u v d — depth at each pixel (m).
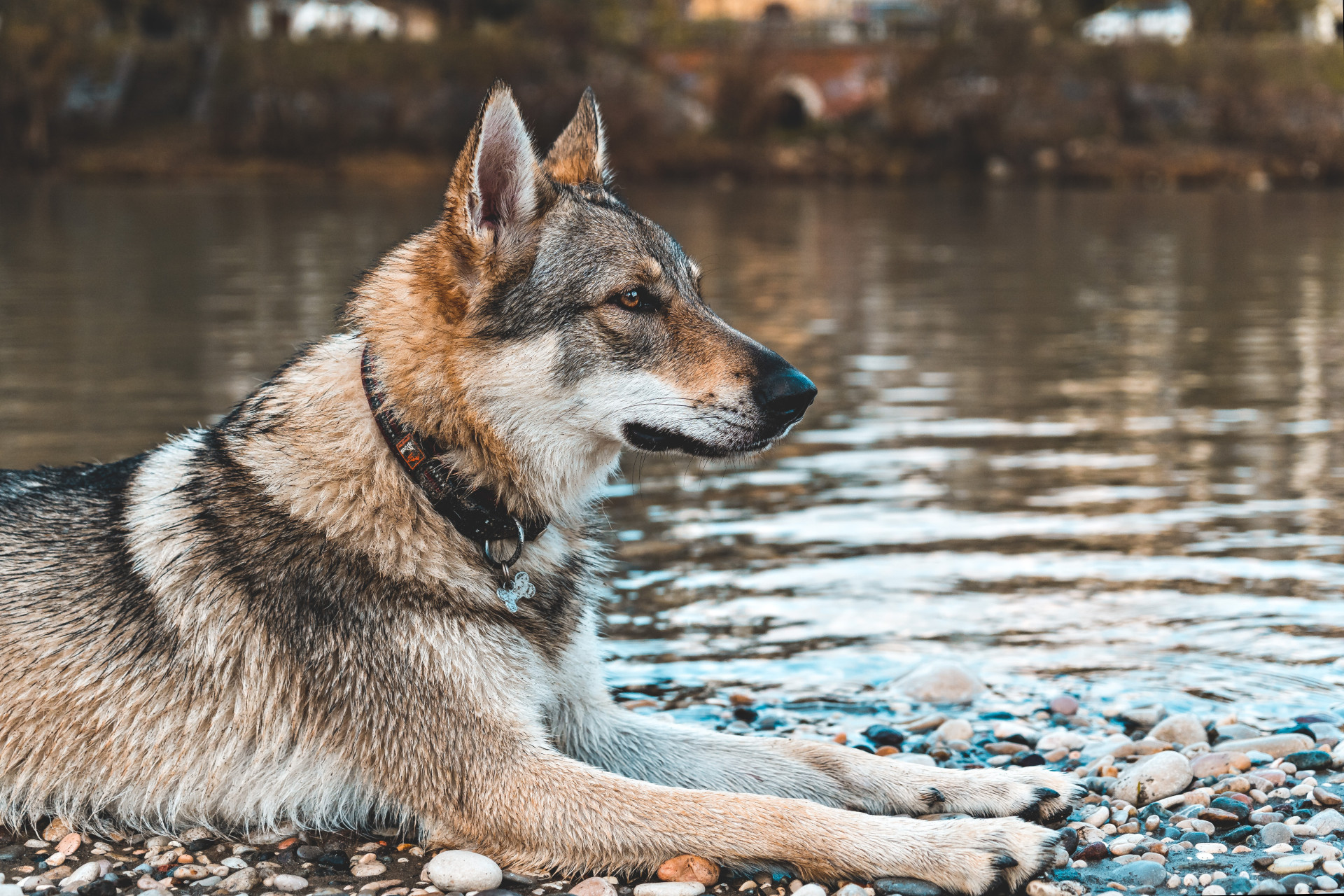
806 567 5.71
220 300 14.59
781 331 12.95
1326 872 3.07
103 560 3.58
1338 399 9.40
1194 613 5.04
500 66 47.66
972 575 5.55
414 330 3.52
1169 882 3.10
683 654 4.76
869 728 4.12
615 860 3.26
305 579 3.42
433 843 3.41
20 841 3.52
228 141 46.66
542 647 3.62
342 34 50.38
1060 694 4.36
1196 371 10.70
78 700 3.47
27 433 7.79
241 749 3.46
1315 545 5.85
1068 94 48.91
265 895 3.19
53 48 45.78
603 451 3.75
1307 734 3.93
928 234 25.28
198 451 3.69
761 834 3.21
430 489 3.47
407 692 3.36
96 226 25.44
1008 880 3.12
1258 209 32.72
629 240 3.69
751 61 49.47
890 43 50.34
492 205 3.55
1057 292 16.36
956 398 9.58
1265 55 49.72
